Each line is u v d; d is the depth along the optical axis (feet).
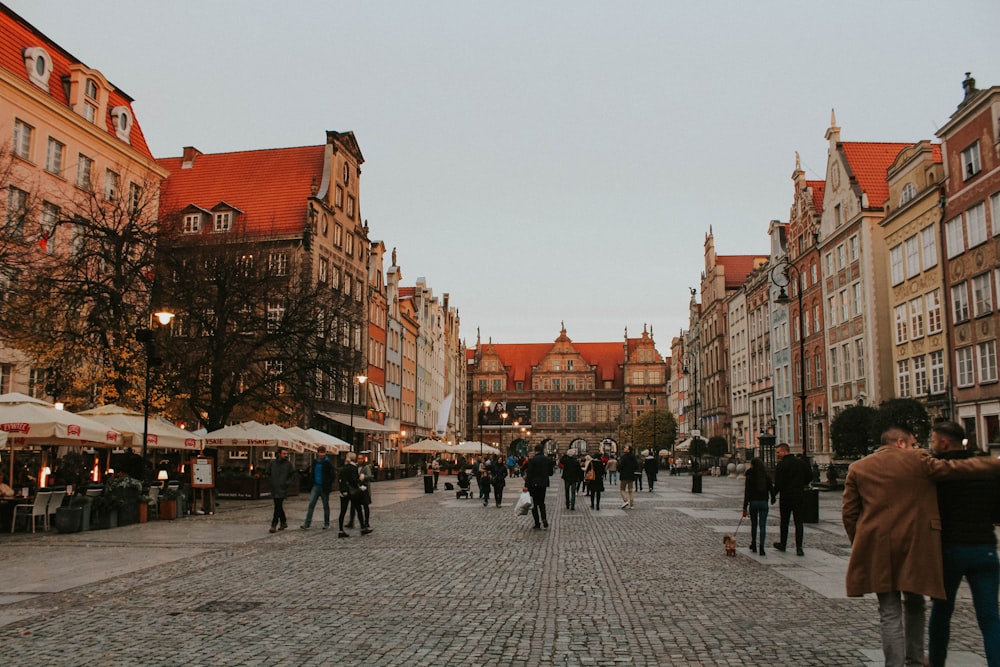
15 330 90.43
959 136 116.26
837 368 167.53
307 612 33.40
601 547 55.88
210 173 201.98
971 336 113.09
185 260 120.47
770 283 219.00
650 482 131.34
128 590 38.70
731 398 267.39
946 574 21.07
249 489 117.50
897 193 140.05
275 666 25.22
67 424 68.23
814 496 72.90
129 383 100.27
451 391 385.29
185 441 89.56
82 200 128.98
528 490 69.77
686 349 361.10
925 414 108.17
